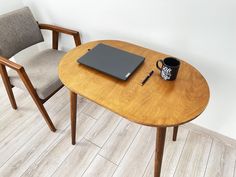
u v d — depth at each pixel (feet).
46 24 5.61
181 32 4.07
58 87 4.96
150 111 3.04
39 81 4.74
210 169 4.70
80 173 4.67
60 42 6.29
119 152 5.05
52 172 4.69
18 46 5.29
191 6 3.65
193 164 4.79
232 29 3.54
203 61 4.23
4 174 4.66
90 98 3.27
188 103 3.15
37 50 7.10
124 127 5.60
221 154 4.97
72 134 4.92
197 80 3.56
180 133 5.45
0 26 4.86
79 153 5.03
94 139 5.32
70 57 4.15
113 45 4.52
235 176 4.56
